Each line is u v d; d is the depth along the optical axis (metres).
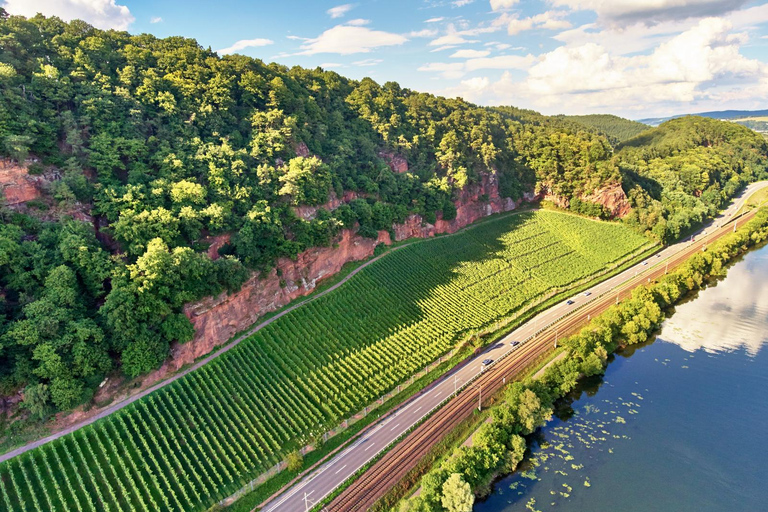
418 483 73.62
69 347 70.25
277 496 69.88
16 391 67.44
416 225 148.62
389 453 78.56
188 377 81.69
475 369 102.56
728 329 126.88
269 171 110.88
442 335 110.12
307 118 139.12
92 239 80.81
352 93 175.75
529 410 82.19
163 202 92.50
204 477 69.44
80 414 70.62
